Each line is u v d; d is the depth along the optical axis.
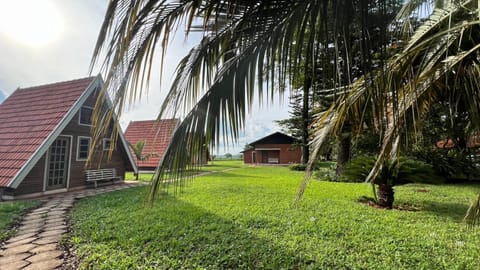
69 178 8.23
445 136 6.13
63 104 8.29
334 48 1.13
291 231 3.75
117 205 5.67
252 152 27.44
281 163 25.89
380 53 1.12
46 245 3.44
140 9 1.15
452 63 2.21
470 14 2.14
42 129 7.57
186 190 7.17
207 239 3.47
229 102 1.50
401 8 1.69
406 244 3.28
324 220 4.29
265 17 1.31
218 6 1.30
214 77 1.56
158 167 1.60
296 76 1.35
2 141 7.61
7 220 4.56
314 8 1.18
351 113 2.27
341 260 2.86
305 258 2.91
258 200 5.91
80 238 3.62
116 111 1.26
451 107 2.58
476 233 3.66
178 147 1.55
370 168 5.42
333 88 1.28
